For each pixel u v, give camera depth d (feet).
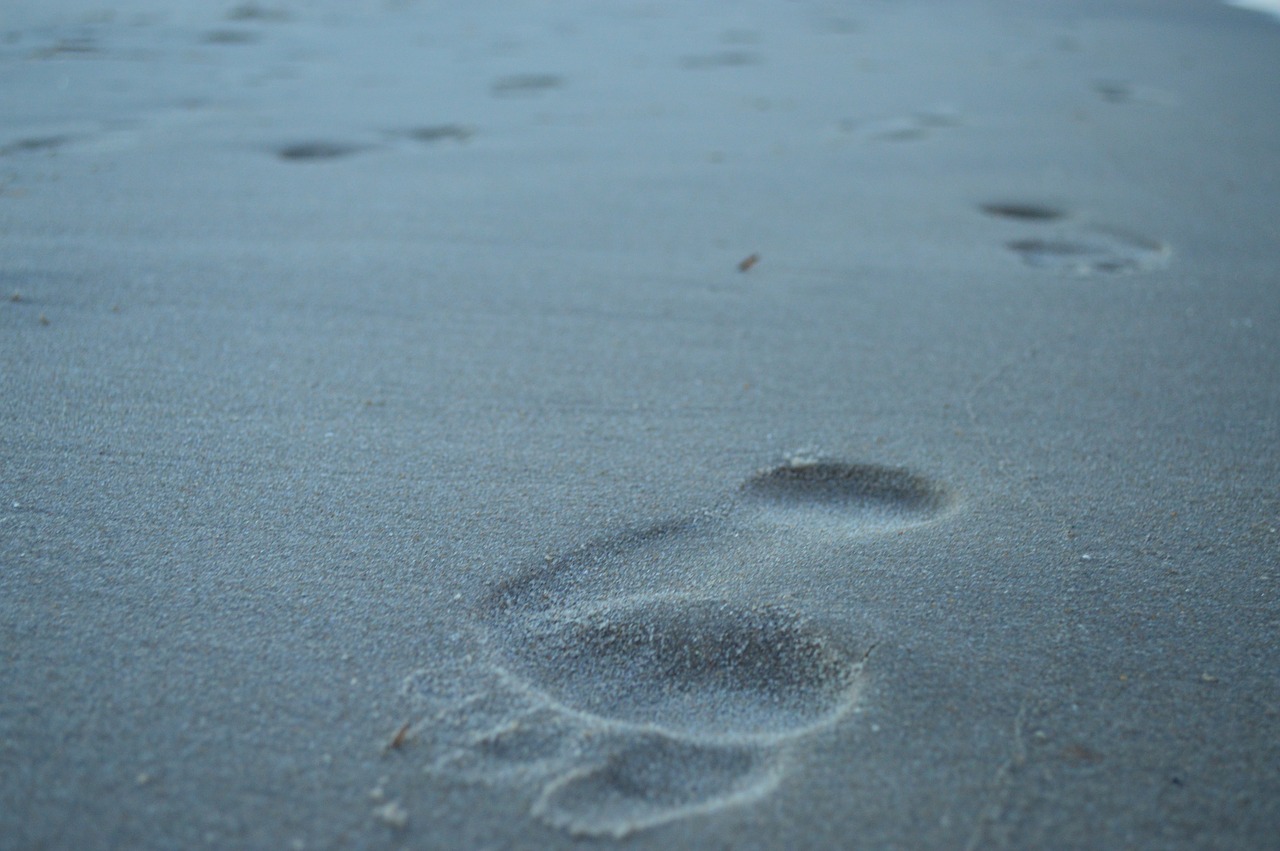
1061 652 1.74
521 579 1.83
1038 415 2.18
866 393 2.24
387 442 2.07
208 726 1.64
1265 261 2.81
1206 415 2.19
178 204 2.93
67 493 1.93
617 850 1.55
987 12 9.14
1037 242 2.93
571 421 2.14
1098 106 4.86
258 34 6.36
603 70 5.49
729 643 1.76
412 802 1.58
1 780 1.58
